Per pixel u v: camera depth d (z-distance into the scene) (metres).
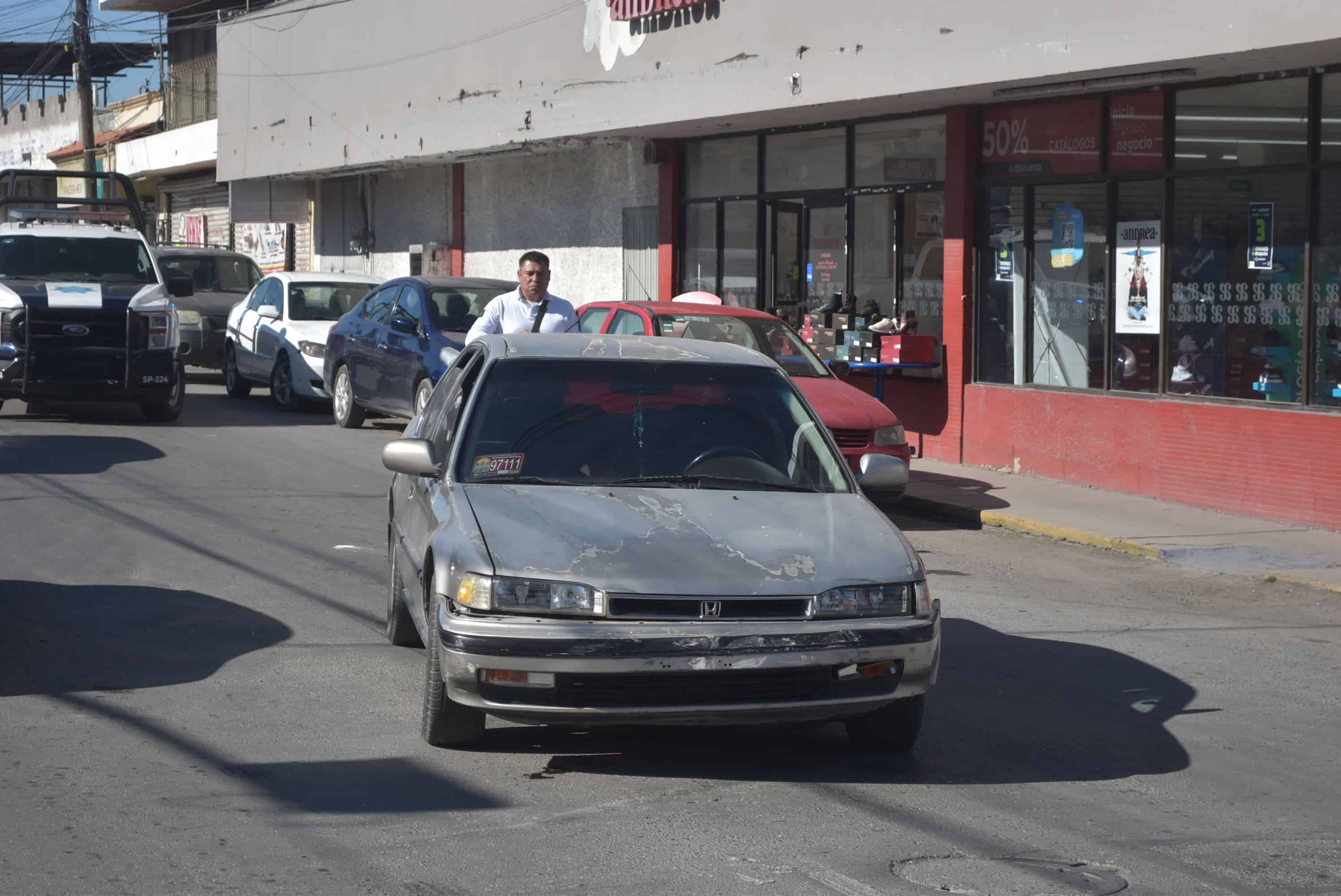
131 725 9.20
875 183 25.30
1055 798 8.28
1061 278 22.03
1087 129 21.44
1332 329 18.16
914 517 19.88
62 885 6.60
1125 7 18.55
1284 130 18.67
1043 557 16.92
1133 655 12.12
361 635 11.81
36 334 24.16
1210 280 19.69
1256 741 9.66
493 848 7.21
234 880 6.72
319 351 27.86
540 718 7.95
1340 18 16.22
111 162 61.66
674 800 8.02
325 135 41.38
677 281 30.19
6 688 9.98
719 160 29.06
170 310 25.53
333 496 18.75
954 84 21.11
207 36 56.94
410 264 41.56
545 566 8.03
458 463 9.44
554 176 34.53
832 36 23.23
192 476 19.88
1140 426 20.55
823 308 25.25
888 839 7.47
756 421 9.96
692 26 26.38
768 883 6.80
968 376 23.62
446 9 35.00
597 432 9.68
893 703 8.65
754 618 7.98
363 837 7.32
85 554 14.60
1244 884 6.98
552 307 15.37
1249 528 18.17
